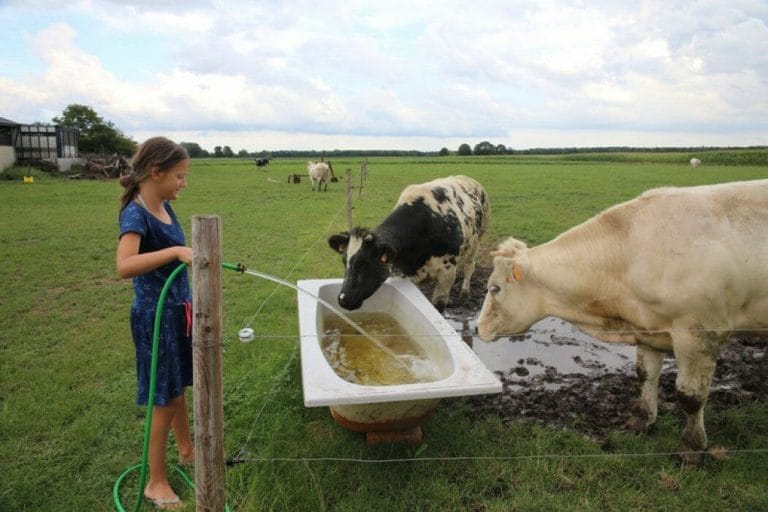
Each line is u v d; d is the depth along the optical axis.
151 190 2.77
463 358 3.47
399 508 3.02
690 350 3.37
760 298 3.36
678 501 3.07
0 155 30.14
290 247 10.08
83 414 4.02
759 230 3.30
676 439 3.66
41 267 8.68
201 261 2.16
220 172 40.34
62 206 16.50
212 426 2.32
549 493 3.14
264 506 2.97
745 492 3.12
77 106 57.81
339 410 3.52
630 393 4.38
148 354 2.84
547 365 4.96
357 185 25.41
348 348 4.59
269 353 5.00
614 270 3.64
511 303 4.04
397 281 5.44
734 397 4.23
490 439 3.67
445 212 6.01
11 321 6.14
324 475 3.27
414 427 3.57
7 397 4.28
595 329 3.94
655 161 58.47
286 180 30.39
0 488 3.18
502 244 4.13
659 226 3.45
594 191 20.86
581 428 3.87
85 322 6.13
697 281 3.26
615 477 3.28
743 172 35.56
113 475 3.34
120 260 2.57
